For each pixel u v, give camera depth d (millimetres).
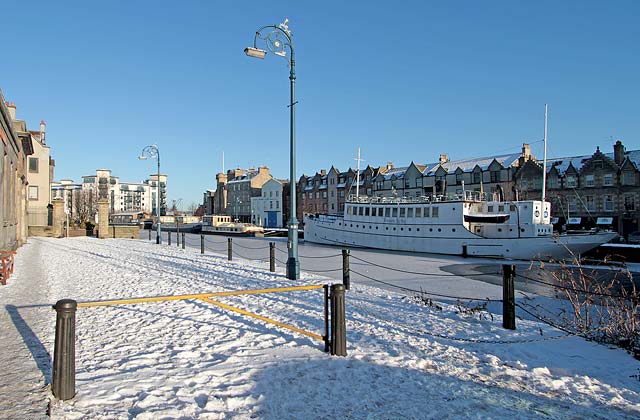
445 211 34406
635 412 4648
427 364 6086
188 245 38969
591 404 4836
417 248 35812
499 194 44375
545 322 8945
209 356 6199
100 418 4125
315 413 4391
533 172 54125
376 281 16984
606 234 29359
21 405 4363
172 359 6027
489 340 7480
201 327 7898
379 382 5316
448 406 4680
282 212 88438
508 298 8422
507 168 56750
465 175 60812
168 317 8695
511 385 5391
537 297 13641
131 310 9336
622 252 29844
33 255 23891
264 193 91500
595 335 7941
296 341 7070
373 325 8414
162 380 5188
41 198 50688
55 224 47594
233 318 8711
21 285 12719
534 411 4617
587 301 8680
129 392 4789
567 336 7812
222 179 106750
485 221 34375
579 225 49375
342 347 6316
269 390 4953
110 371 5484
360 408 4551
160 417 4176
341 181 79688
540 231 31516
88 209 107000
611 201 48656
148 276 15383
